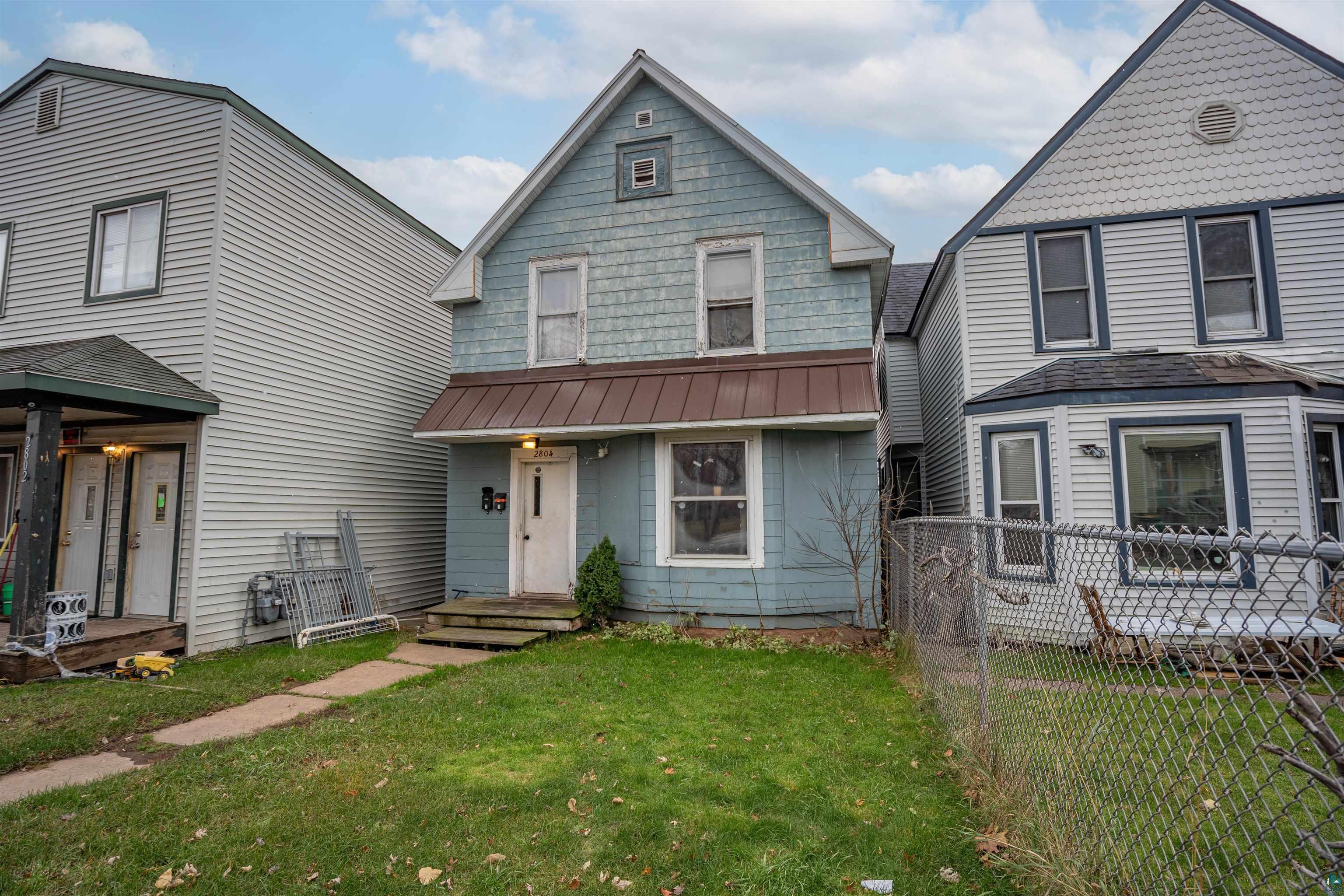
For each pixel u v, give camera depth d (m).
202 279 9.20
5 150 10.73
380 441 12.52
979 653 4.48
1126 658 3.13
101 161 10.09
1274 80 9.38
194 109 9.62
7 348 10.27
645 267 10.75
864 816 3.85
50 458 7.36
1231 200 9.39
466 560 10.98
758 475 9.55
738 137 10.33
